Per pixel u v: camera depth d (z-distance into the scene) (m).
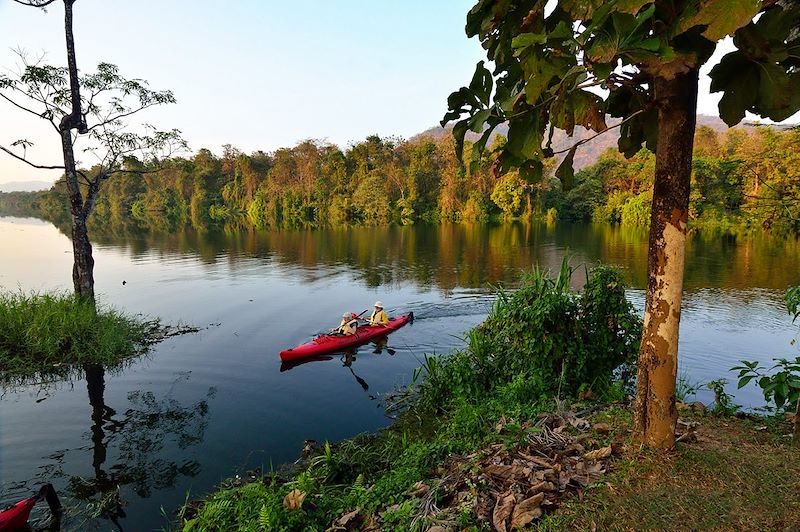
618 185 51.88
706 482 2.92
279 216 65.31
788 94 2.20
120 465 5.84
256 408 7.34
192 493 5.23
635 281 16.08
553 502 2.93
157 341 10.83
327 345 9.80
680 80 2.65
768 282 15.67
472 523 2.95
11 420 7.09
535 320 6.17
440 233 40.00
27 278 18.47
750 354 8.88
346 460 5.15
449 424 5.80
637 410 3.35
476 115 2.61
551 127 2.26
